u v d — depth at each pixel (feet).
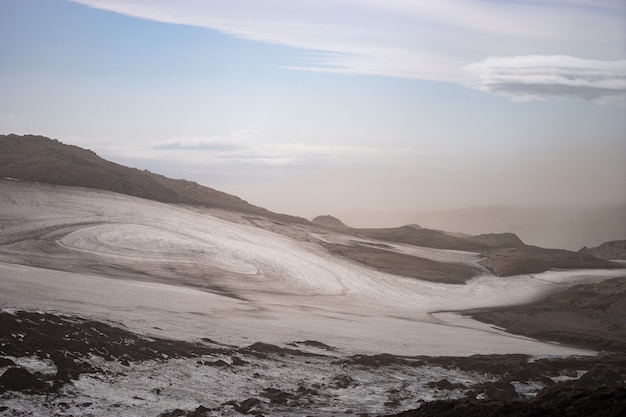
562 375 190.08
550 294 382.01
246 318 234.38
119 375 144.36
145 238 357.82
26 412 115.85
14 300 198.18
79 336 160.76
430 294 365.61
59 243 325.83
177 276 305.94
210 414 126.72
